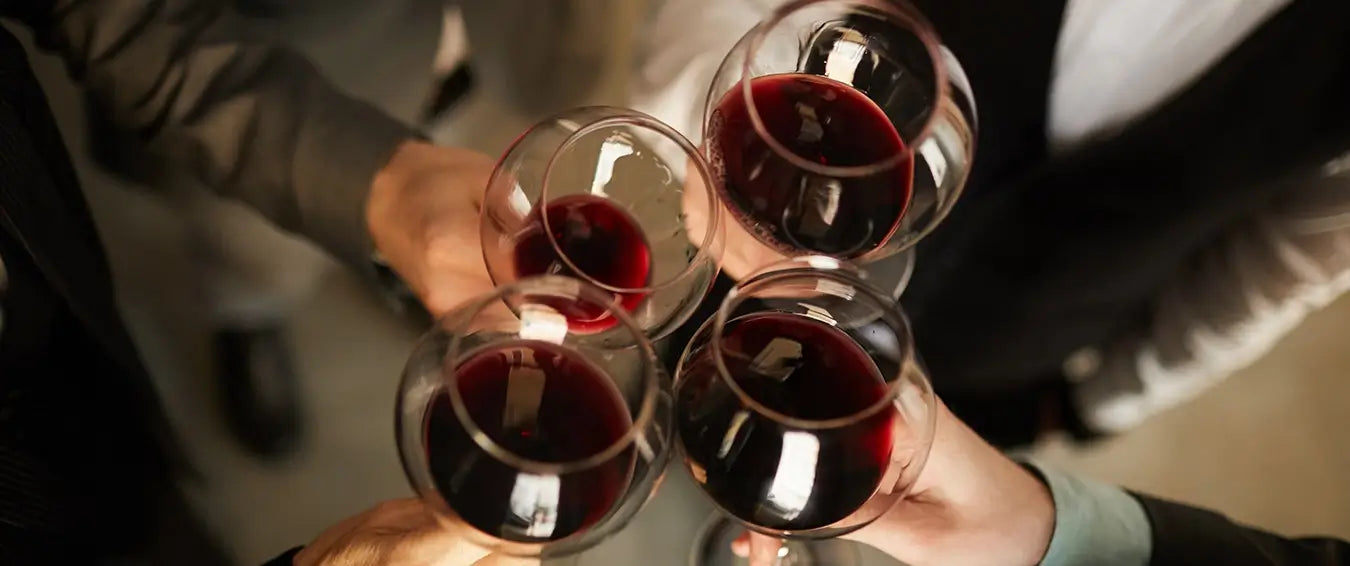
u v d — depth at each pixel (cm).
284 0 83
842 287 60
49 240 64
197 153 74
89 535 68
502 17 87
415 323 78
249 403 79
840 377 60
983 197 78
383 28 85
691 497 76
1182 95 71
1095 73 75
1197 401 106
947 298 82
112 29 72
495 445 57
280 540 77
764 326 61
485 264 65
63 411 67
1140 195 74
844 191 61
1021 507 67
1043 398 96
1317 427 106
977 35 74
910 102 63
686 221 62
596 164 62
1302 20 66
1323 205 73
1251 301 81
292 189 73
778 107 63
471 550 61
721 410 58
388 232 71
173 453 77
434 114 85
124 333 74
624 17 86
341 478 79
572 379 59
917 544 66
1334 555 67
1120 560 66
